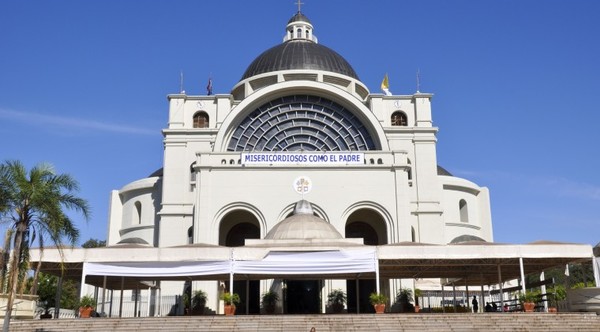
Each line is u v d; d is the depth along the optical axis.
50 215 23.64
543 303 40.34
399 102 51.56
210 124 50.19
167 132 48.88
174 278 36.91
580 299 31.42
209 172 41.97
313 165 42.06
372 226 45.84
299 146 47.69
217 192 41.59
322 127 48.06
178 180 47.91
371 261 30.92
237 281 42.00
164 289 43.22
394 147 49.38
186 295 39.88
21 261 24.25
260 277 36.09
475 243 33.78
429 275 38.28
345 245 33.88
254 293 41.84
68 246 31.42
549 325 27.52
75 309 30.81
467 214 53.72
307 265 31.00
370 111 47.12
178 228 46.56
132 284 41.69
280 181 41.84
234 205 41.44
